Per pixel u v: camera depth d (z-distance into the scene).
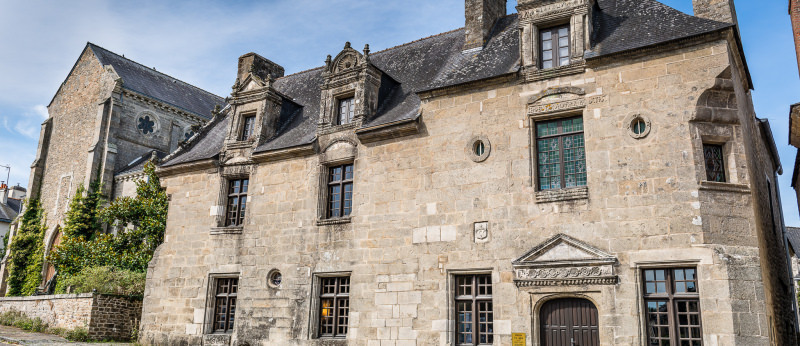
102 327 21.66
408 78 19.83
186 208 20.81
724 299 11.90
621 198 13.34
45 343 19.38
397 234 16.03
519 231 14.29
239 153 20.19
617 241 13.13
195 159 20.84
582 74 14.59
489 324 14.41
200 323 18.97
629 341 12.52
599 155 13.83
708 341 11.87
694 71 13.29
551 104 14.74
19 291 43.59
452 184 15.54
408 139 16.62
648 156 13.30
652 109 13.53
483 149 15.37
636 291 12.70
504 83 15.52
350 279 16.56
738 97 13.60
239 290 18.52
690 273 12.52
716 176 13.14
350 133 17.80
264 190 19.12
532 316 13.67
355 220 16.89
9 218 58.22
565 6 15.22
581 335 13.27
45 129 47.78
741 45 13.74
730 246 12.37
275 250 18.20
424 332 14.91
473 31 18.34
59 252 30.03
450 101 16.22
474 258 14.71
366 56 18.31
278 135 20.50
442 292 14.91
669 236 12.66
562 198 13.95
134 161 42.94
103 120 42.38
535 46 15.43
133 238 28.56
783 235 18.28
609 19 15.84
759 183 15.58
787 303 16.58
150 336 19.97
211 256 19.52
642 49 13.84
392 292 15.68
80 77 46.84
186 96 49.88
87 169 40.94
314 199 17.92
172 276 20.22
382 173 16.80
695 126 13.12
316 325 16.92
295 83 24.47
